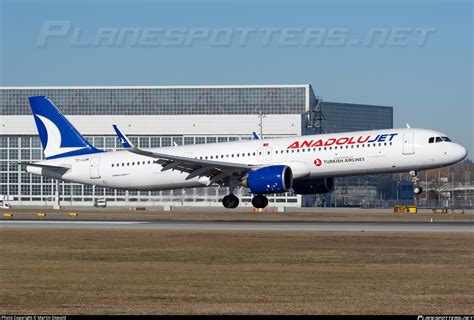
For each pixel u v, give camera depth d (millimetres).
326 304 63812
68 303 64625
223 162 172250
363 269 85250
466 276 79562
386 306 62938
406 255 98062
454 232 130250
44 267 87938
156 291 70375
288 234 127688
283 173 161500
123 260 94562
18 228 147125
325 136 166000
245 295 68125
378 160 159250
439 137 157000
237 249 105312
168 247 108750
